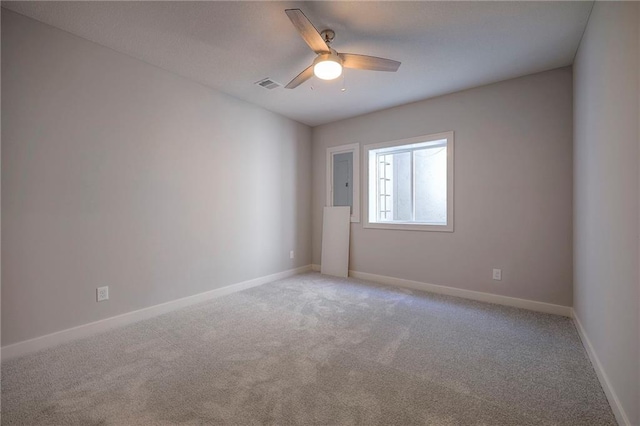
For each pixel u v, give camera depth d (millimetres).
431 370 1947
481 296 3432
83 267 2467
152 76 2936
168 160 3074
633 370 1315
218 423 1464
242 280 3885
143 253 2873
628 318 1382
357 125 4508
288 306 3217
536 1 2016
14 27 2121
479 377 1865
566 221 2951
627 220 1409
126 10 2125
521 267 3189
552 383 1799
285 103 4000
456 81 3293
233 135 3758
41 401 1623
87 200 2490
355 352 2191
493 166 3348
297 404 1605
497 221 3330
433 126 3770
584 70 2322
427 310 3092
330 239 4766
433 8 2105
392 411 1553
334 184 4820
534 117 3111
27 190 2180
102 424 1456
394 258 4129
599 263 1874
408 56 2760
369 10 2133
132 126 2785
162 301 3020
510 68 2994
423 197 4145
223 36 2461
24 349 2154
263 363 2031
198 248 3363
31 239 2197
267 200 4254
